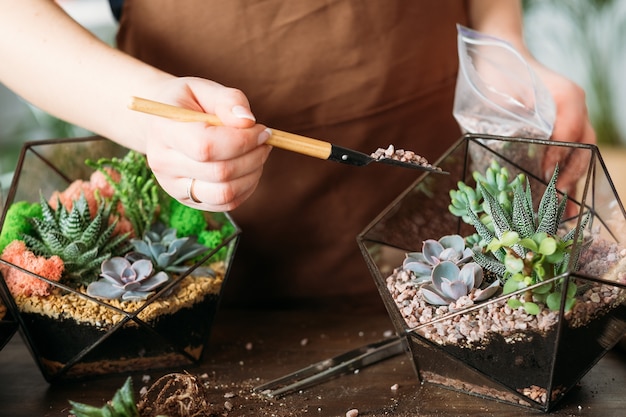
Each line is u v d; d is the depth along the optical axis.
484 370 0.67
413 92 0.90
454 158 0.74
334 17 0.85
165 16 0.85
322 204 0.92
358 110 0.89
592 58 1.96
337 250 0.94
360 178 0.92
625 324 0.67
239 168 0.66
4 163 1.37
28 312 0.72
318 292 0.95
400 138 0.92
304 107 0.88
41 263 0.71
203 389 0.70
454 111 0.82
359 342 0.81
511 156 0.74
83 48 0.74
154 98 0.69
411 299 0.68
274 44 0.85
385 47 0.87
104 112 0.72
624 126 1.99
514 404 0.68
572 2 1.93
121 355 0.73
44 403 0.71
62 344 0.72
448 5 0.90
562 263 0.64
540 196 0.74
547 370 0.65
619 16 1.91
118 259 0.73
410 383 0.72
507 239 0.63
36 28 0.75
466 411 0.67
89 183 0.79
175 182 0.68
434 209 0.74
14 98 1.37
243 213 0.92
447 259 0.69
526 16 1.97
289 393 0.71
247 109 0.65
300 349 0.80
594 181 0.69
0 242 0.73
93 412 0.62
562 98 0.85
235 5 0.84
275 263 0.94
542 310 0.64
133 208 0.77
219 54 0.85
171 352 0.74
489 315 0.65
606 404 0.68
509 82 0.80
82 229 0.73
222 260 0.78
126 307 0.71
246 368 0.76
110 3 0.91
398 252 0.73
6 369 0.77
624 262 0.66
